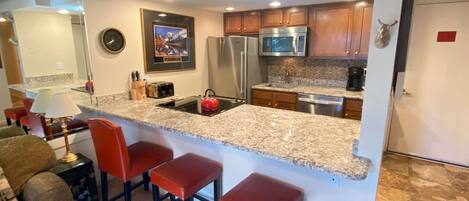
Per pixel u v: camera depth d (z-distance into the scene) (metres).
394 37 1.08
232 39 3.78
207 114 2.21
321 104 3.37
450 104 2.96
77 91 2.57
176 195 1.60
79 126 2.53
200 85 4.04
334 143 1.51
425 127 3.13
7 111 2.06
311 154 1.34
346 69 3.71
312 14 3.47
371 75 1.17
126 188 1.89
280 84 4.17
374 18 1.11
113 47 2.78
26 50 2.13
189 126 1.87
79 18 2.47
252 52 3.85
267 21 3.82
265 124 1.91
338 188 1.45
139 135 2.54
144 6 3.06
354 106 3.15
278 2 3.28
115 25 2.78
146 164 1.93
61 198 1.61
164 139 2.31
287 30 3.61
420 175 2.77
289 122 1.96
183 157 1.95
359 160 1.27
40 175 1.66
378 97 1.17
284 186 1.56
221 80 4.03
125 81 2.96
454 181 2.64
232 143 1.52
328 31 3.40
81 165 2.01
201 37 3.91
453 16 2.77
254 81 4.04
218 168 1.83
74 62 2.49
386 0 1.07
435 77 2.98
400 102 3.20
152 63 3.23
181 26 3.55
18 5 2.05
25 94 2.16
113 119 2.69
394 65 1.11
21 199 1.60
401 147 3.32
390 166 2.99
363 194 1.37
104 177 2.02
